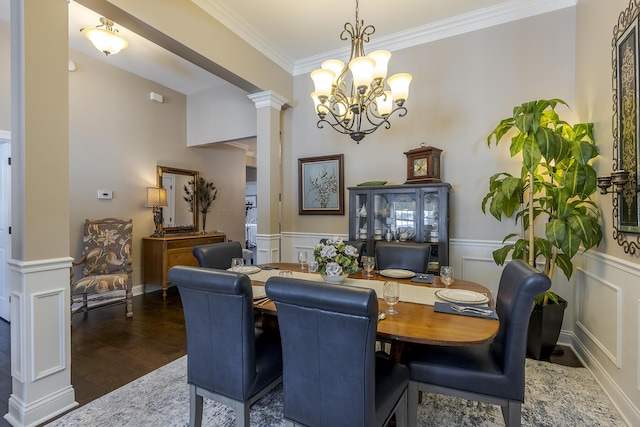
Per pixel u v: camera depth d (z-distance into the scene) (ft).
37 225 5.89
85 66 12.73
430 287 6.72
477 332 4.40
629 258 6.02
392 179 11.72
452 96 10.71
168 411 6.23
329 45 12.05
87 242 12.06
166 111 16.03
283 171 13.99
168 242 14.20
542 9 9.49
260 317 7.20
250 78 11.33
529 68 9.68
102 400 6.58
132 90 14.46
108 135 13.52
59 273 6.23
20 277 5.80
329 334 3.77
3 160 10.82
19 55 5.76
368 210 11.04
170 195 16.03
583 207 7.92
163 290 13.97
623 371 6.15
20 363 5.83
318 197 13.15
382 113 7.65
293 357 4.11
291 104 13.58
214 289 4.55
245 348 4.63
